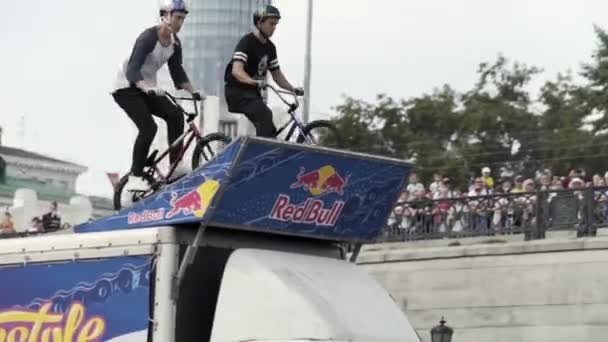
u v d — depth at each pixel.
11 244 13.08
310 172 12.56
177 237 12.21
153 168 15.48
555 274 30.73
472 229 33.56
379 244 34.69
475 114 67.44
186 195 12.28
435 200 34.25
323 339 11.58
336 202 12.96
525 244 31.27
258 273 11.99
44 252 12.84
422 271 32.62
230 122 20.92
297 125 16.08
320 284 12.21
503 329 31.33
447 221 34.00
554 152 65.69
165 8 15.23
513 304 31.25
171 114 15.40
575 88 68.69
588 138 65.50
